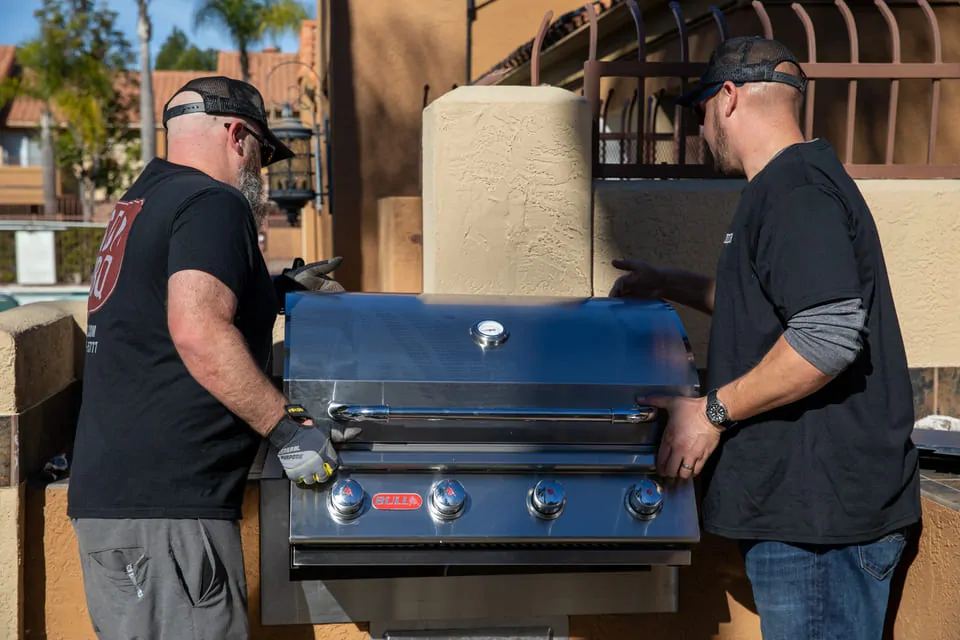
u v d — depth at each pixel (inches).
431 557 77.5
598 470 80.4
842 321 71.2
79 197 1572.3
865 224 77.0
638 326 87.3
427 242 121.1
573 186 114.1
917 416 120.4
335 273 341.4
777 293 74.2
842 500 76.9
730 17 212.7
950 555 82.1
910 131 208.7
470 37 343.9
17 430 87.2
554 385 80.7
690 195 116.7
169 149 86.5
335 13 334.6
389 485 77.8
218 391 73.4
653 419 80.2
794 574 79.2
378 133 341.1
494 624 94.6
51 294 783.1
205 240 74.7
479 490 78.5
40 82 1302.9
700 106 89.4
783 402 74.5
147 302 76.2
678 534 78.7
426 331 84.3
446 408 79.0
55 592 90.8
